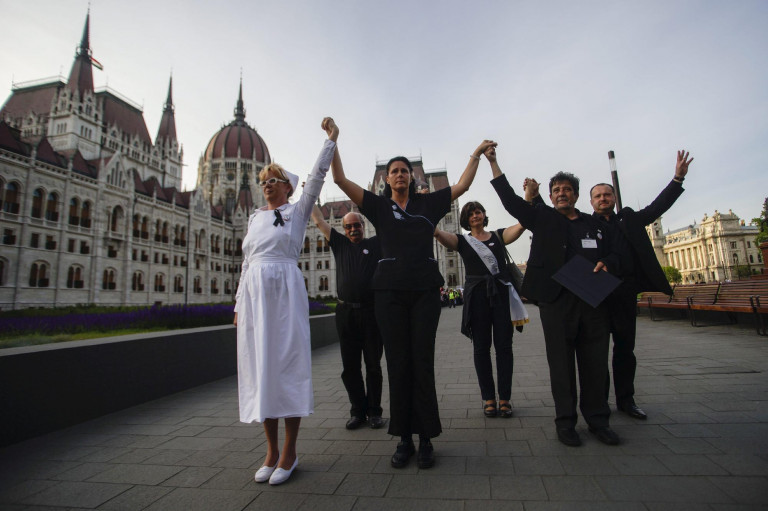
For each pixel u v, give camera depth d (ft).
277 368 9.95
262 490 9.20
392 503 8.23
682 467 9.04
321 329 39.86
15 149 136.98
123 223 176.35
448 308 135.03
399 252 11.00
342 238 15.43
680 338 29.45
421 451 10.09
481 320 14.84
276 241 10.67
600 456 10.00
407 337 10.89
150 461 11.44
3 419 13.17
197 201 226.79
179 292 208.64
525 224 13.37
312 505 8.34
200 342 23.43
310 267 259.80
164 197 209.97
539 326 48.01
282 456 9.87
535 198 14.10
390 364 10.77
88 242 160.45
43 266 143.43
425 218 11.46
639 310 53.52
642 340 29.81
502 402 13.99
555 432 12.02
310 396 10.14
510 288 15.34
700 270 381.81
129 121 284.41
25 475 10.67
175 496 9.09
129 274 176.96
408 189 12.05
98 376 16.79
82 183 158.51
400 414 10.48
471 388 18.78
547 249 12.77
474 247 15.61
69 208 153.79
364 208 11.60
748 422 11.62
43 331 31.60
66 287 150.00
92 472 10.75
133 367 18.60
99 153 239.30
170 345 21.01
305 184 11.27
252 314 10.36
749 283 31.01
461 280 256.32
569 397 11.38
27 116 241.96
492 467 9.75
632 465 9.33
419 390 10.45
